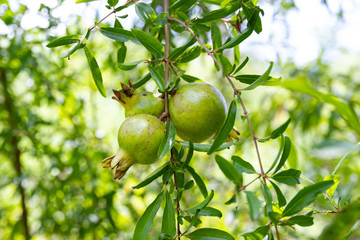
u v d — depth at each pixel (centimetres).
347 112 41
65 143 127
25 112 130
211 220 130
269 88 137
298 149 124
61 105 128
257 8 57
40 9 100
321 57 134
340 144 40
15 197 136
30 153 130
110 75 133
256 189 107
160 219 125
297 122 127
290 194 99
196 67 152
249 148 131
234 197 52
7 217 139
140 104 57
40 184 130
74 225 129
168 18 60
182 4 60
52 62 120
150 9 62
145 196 130
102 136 133
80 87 135
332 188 60
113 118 150
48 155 126
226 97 152
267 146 134
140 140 54
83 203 129
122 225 135
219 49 58
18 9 104
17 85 136
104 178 128
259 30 59
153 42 58
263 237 50
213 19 60
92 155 129
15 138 130
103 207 129
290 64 135
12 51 109
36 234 136
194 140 57
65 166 126
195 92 56
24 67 113
